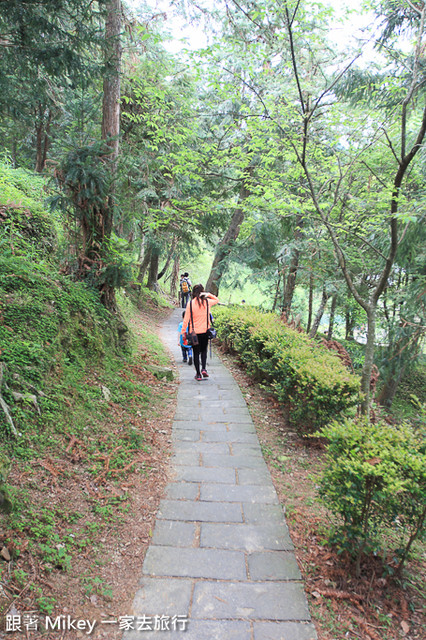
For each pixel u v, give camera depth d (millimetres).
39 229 6695
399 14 5363
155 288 21734
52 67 5172
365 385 4266
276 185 7496
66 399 3984
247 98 9789
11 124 7043
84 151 5164
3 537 2393
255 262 12797
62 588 2316
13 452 3041
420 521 2496
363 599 2473
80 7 5391
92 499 3152
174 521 3141
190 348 8219
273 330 6648
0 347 3717
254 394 6422
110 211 5887
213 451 4387
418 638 2232
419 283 7738
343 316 17281
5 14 4699
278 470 4062
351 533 2604
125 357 6461
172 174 10742
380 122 6090
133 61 9945
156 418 5113
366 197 7004
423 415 3029
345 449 2688
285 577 2613
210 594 2439
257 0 7348
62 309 4949
